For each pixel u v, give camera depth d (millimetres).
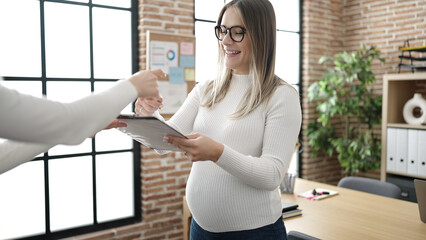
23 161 1135
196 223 1478
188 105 1566
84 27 3055
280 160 1262
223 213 1336
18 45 2771
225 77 1467
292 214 2156
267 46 1365
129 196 3395
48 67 2908
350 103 4180
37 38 2844
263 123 1341
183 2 3398
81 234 3102
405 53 4156
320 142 4438
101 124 848
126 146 3330
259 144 1347
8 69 2740
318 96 4211
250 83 1423
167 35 3254
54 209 3010
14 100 729
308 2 4453
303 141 4574
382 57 4387
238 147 1344
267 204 1352
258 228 1330
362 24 4594
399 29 4215
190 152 1146
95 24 3119
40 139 778
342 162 4305
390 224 2041
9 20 2727
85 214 3160
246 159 1196
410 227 1996
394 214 2201
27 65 2816
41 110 757
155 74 1027
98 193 3225
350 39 4750
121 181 3342
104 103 847
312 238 1496
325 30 4633
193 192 1415
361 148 4133
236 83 1446
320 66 4633
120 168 3326
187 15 3434
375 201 2455
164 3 3285
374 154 4141
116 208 3330
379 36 4414
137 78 944
